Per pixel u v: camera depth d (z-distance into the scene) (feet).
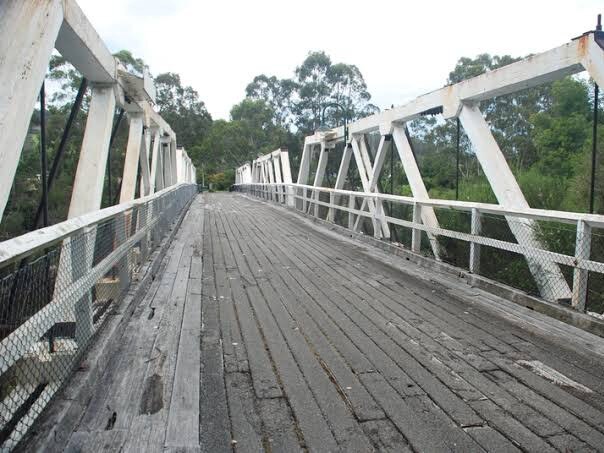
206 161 180.24
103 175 14.67
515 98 69.31
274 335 12.59
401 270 20.47
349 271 20.62
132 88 19.01
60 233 7.91
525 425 8.11
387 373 10.19
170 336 12.16
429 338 12.33
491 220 17.95
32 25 9.49
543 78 15.85
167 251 24.82
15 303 6.61
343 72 130.31
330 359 10.96
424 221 21.99
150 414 8.30
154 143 34.40
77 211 13.88
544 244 15.33
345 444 7.57
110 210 11.88
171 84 179.11
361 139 33.30
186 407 8.56
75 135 43.50
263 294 16.85
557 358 10.95
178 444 7.41
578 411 8.56
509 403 8.86
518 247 14.93
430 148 78.38
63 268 8.30
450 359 10.94
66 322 9.39
